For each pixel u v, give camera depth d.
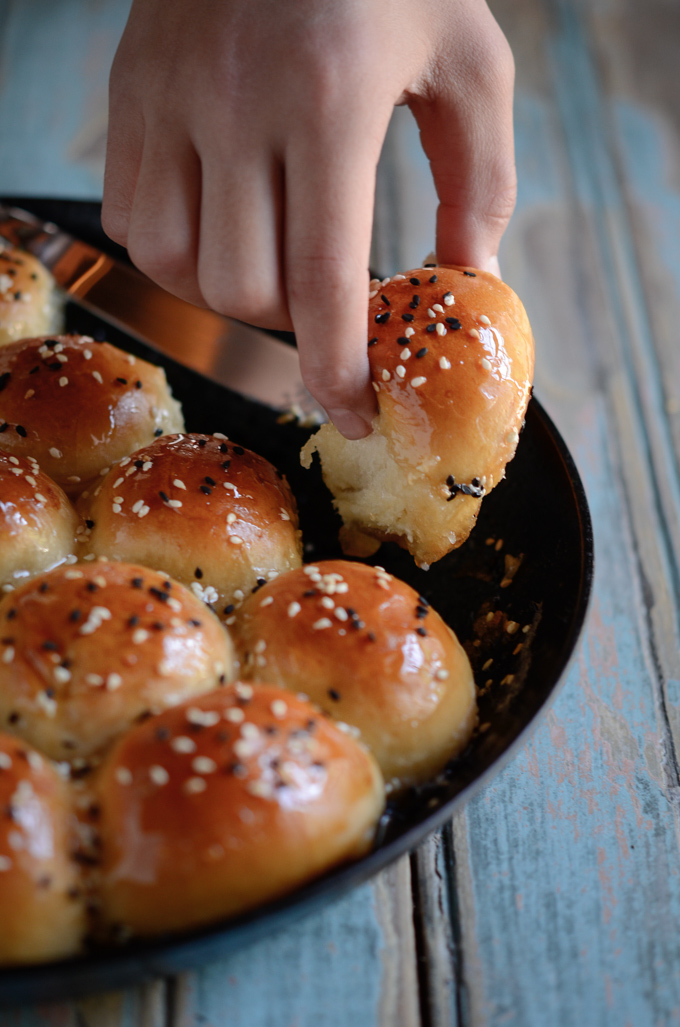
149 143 0.32
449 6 0.34
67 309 0.44
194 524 0.35
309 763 0.29
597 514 0.42
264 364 0.42
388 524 0.37
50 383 0.38
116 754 0.30
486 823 0.34
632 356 0.48
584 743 0.36
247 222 0.31
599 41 0.69
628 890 0.33
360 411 0.33
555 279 0.51
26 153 0.55
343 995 0.31
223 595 0.36
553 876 0.33
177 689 0.32
